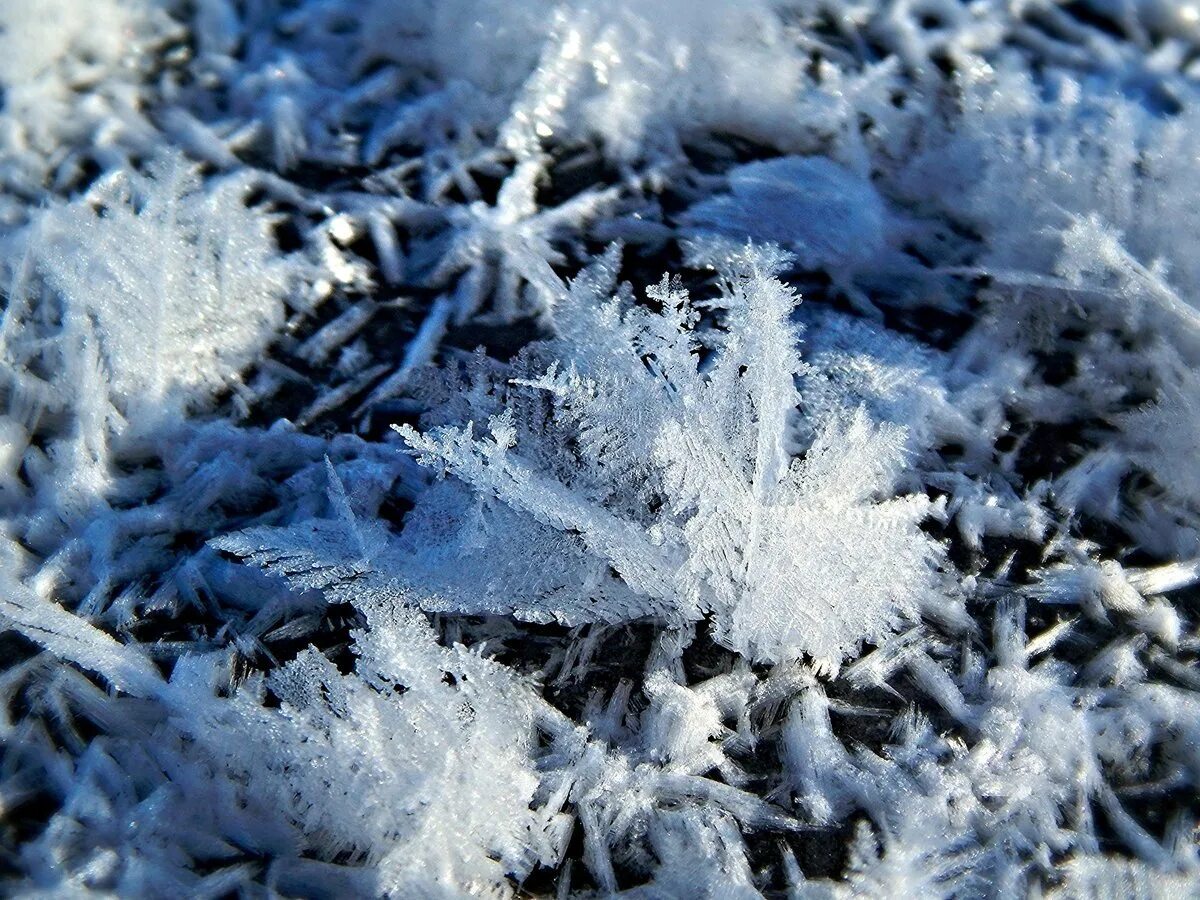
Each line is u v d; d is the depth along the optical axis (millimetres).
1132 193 82
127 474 75
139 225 80
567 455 70
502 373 76
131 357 77
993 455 76
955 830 63
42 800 64
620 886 63
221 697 66
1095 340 79
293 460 75
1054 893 62
